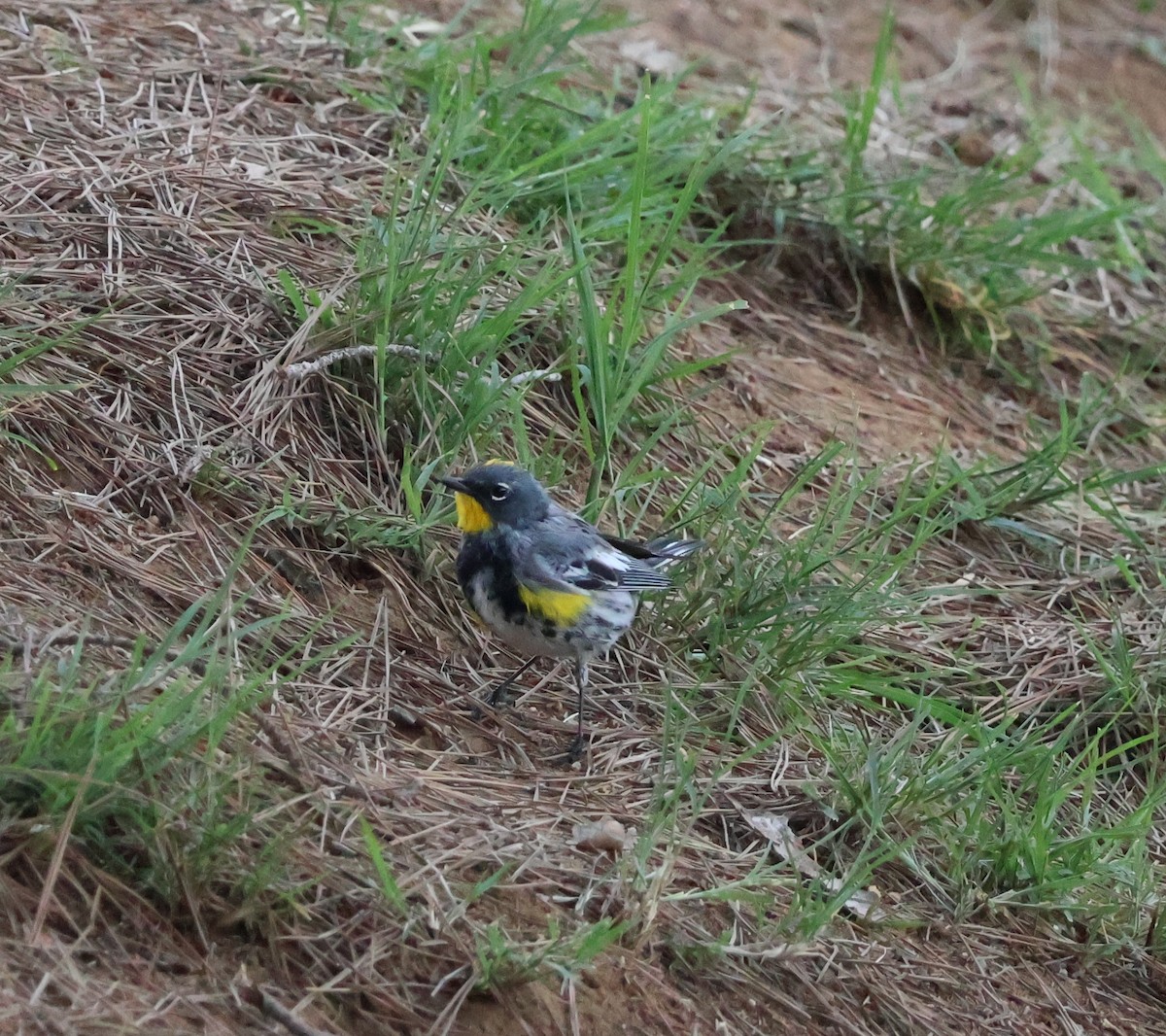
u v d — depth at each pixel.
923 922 9.09
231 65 14.30
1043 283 17.19
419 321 11.16
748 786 9.64
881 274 15.84
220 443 10.38
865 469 13.39
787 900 8.79
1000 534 13.37
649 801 9.20
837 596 10.78
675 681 10.39
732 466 12.70
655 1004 7.73
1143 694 11.40
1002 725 10.51
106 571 9.12
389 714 9.23
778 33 20.64
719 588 10.84
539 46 15.11
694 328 14.10
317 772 8.20
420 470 10.87
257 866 7.25
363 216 12.76
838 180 16.38
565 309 12.48
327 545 10.23
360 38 15.42
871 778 9.36
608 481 11.91
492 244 12.34
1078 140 18.83
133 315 10.84
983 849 9.62
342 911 7.39
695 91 17.50
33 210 11.41
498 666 10.18
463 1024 7.18
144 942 6.89
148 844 7.07
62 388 9.42
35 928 6.66
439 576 10.39
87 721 7.23
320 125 13.93
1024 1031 8.66
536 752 9.50
